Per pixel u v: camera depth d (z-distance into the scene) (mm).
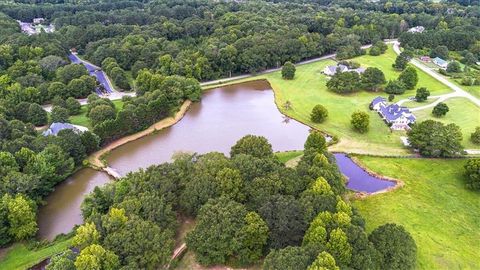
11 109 150250
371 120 161375
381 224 101250
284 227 84500
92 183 123812
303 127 162375
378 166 128500
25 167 111938
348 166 130375
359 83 190250
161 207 90500
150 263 79875
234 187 95250
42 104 172125
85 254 74625
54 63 195250
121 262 78000
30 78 176500
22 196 100812
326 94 189500
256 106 184750
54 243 95438
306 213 85875
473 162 116500
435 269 86938
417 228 99750
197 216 91438
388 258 79688
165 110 164875
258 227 83812
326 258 70688
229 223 84250
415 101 177750
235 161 103438
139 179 100000
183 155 111938
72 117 162125
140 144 149000
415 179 121438
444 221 103062
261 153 114875
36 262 88938
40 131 147625
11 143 119125
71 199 116062
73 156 128375
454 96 181500
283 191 95688
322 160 107000
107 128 142625
